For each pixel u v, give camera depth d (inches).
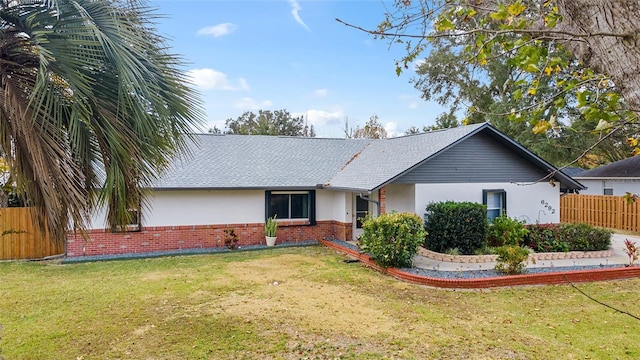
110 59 164.2
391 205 582.6
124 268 452.1
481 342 247.8
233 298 335.6
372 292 357.1
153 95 177.9
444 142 548.1
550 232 538.6
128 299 331.6
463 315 296.7
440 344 244.8
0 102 152.3
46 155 152.1
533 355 230.8
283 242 614.9
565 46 95.4
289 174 633.6
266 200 603.2
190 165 607.8
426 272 411.8
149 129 175.8
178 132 194.1
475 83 846.5
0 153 154.6
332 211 642.2
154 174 197.6
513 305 320.8
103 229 524.1
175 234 558.6
